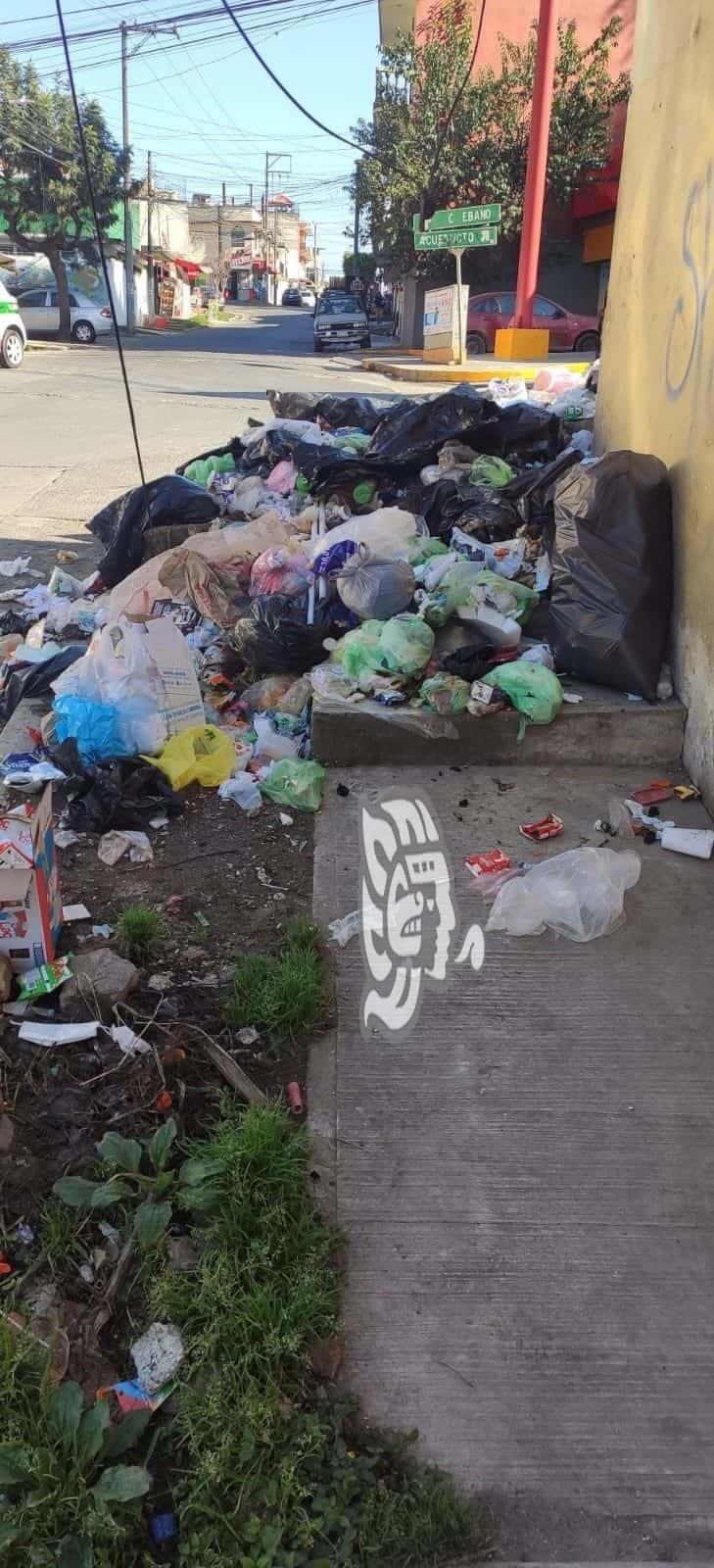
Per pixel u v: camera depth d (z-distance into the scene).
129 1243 2.23
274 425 8.01
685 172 4.62
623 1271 2.29
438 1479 1.90
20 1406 1.92
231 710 4.89
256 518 6.58
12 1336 1.99
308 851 3.84
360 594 5.03
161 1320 2.13
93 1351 2.08
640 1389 2.07
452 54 23.31
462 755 4.43
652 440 4.95
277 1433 1.92
